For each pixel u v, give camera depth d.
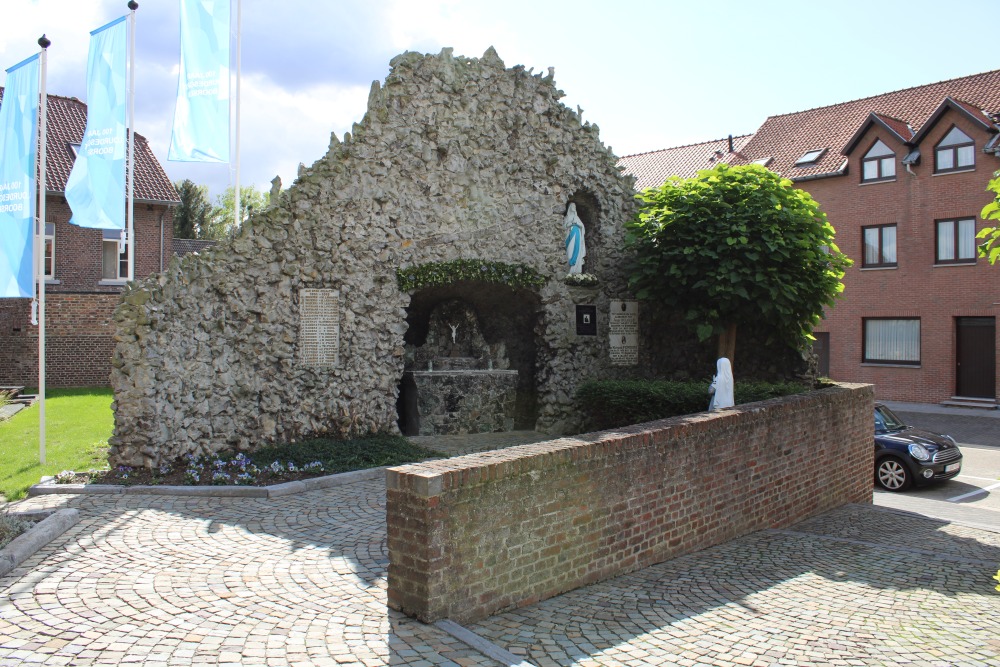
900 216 28.34
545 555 6.64
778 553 8.93
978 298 26.56
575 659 5.36
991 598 7.70
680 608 6.66
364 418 13.59
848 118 32.22
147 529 8.26
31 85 11.72
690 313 15.19
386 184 13.96
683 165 36.28
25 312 22.53
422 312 16.36
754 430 9.96
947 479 15.55
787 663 5.60
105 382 23.05
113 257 27.97
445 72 14.73
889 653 5.93
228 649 5.18
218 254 12.20
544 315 16.14
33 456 12.01
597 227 17.03
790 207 15.50
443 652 5.22
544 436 15.43
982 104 28.39
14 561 6.89
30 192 11.58
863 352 29.50
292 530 8.39
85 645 5.21
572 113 16.53
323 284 13.28
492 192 15.26
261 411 12.52
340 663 4.99
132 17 13.72
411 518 5.77
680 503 8.45
